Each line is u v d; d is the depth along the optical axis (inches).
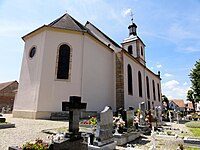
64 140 156.6
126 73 776.9
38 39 587.8
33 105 510.3
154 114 487.8
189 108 2251.5
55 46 567.5
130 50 1200.8
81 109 183.2
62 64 563.8
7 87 1363.2
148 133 377.1
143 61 1221.7
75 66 575.2
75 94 549.6
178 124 649.6
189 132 412.8
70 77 557.6
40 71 530.3
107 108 242.7
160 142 284.0
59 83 539.8
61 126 348.2
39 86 514.6
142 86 987.9
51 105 511.8
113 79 737.0
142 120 403.9
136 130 335.6
